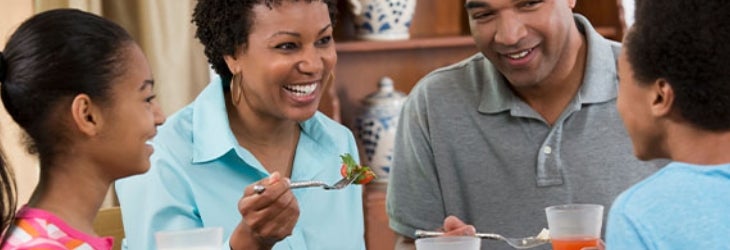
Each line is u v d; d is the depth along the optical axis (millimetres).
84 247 1646
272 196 1949
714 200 1465
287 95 2152
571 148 2434
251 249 2016
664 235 1458
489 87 2471
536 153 2443
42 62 1648
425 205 2529
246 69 2158
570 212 1969
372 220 3529
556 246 2000
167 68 3316
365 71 3764
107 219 2527
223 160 2229
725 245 1428
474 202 2494
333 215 2316
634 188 1545
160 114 1774
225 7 2146
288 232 2010
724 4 1472
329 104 3396
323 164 2342
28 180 3154
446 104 2506
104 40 1681
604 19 3631
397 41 3561
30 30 1666
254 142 2262
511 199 2467
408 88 3801
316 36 2125
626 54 1583
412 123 2545
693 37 1481
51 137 1673
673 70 1506
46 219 1637
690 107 1513
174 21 3314
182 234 1793
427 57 3809
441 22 3818
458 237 1875
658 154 1615
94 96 1663
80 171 1688
